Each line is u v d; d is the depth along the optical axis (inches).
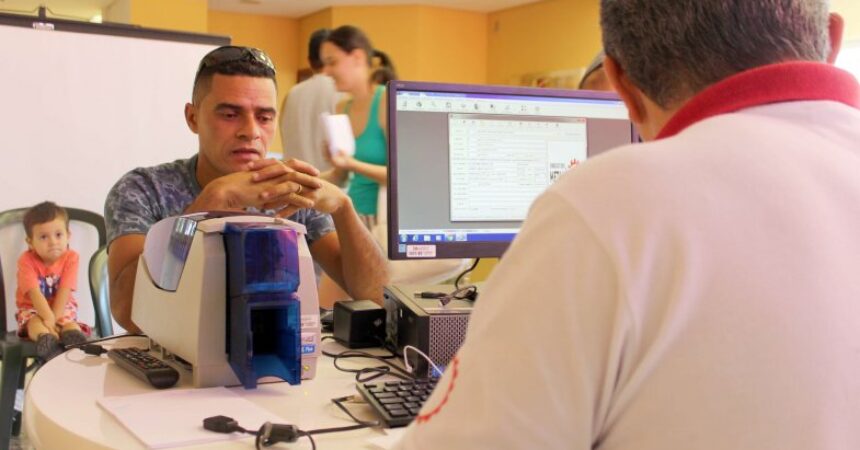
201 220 43.6
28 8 299.7
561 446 20.9
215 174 69.8
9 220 122.6
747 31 22.8
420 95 50.7
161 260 47.6
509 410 20.6
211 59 67.4
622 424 21.1
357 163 115.0
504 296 21.5
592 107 54.2
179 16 248.5
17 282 121.0
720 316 20.0
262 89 67.6
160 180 69.3
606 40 25.6
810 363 20.3
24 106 130.7
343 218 66.1
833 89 23.3
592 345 20.2
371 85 129.7
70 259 125.6
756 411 20.2
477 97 51.8
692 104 23.3
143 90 139.6
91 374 43.4
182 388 41.4
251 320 41.3
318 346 44.2
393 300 50.7
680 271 19.9
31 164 131.6
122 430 34.1
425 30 301.0
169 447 32.2
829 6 24.5
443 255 51.4
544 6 285.4
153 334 47.3
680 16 23.1
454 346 45.7
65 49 133.3
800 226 20.7
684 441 20.5
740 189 20.8
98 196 136.6
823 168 21.7
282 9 316.5
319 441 33.5
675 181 20.7
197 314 41.5
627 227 20.2
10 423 100.9
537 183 53.3
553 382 20.4
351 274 67.0
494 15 310.2
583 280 20.3
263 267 40.8
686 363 20.2
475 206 52.1
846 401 20.7
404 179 50.6
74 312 125.3
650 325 20.1
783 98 22.9
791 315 20.2
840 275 20.8
